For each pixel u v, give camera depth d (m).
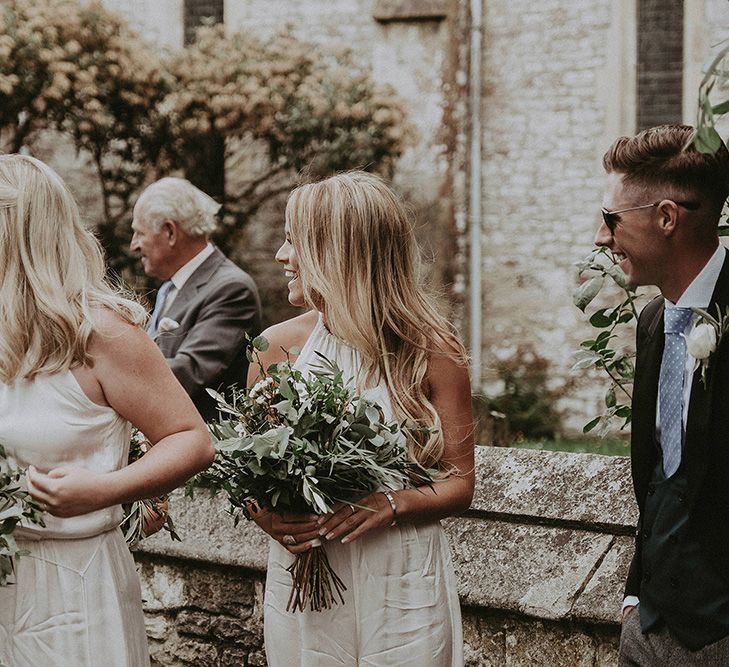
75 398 2.25
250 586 3.63
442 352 2.63
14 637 2.27
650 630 2.43
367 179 2.67
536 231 12.63
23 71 11.99
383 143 12.34
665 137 2.34
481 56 12.74
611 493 3.20
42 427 2.23
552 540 3.22
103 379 2.27
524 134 12.66
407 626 2.55
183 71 12.48
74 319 2.24
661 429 2.43
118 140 12.93
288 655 2.63
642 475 2.47
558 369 12.49
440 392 2.63
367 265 2.60
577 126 12.51
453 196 12.73
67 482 2.16
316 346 2.68
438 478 2.61
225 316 4.43
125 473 2.22
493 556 3.26
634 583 2.55
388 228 2.62
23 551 2.15
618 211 2.38
